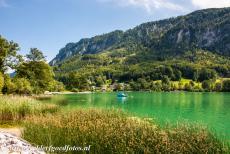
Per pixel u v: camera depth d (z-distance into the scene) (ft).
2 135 25.17
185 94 524.52
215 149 47.19
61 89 578.66
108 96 443.73
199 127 54.65
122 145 46.14
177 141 48.55
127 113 74.79
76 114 68.03
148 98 375.45
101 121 57.98
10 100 105.50
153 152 45.68
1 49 281.13
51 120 62.90
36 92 357.82
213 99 350.23
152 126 55.62
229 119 150.51
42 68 379.55
